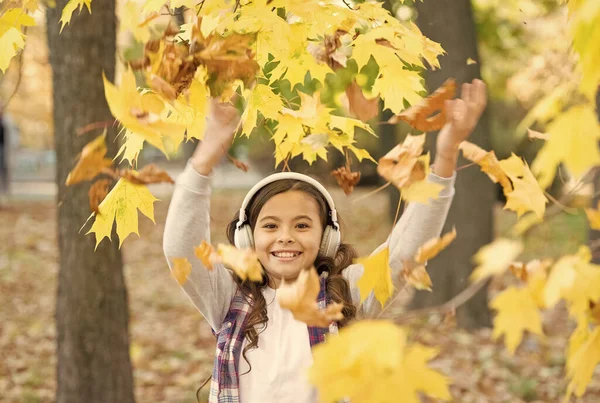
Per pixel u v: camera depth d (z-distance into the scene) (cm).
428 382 97
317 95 204
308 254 216
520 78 811
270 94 196
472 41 578
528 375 559
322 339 210
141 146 176
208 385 599
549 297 104
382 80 186
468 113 160
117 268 466
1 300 901
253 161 2230
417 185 139
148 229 1476
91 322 456
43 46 906
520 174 157
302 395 205
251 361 212
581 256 112
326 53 204
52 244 1275
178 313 877
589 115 91
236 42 154
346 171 214
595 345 117
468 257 694
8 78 1105
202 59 153
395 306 748
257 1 181
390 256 199
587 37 94
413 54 188
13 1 202
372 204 1845
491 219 704
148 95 134
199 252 153
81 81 422
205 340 754
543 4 486
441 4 564
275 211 214
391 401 95
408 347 100
